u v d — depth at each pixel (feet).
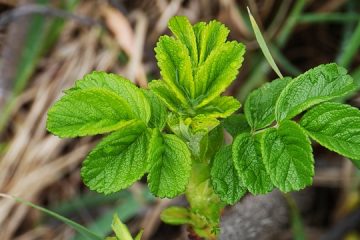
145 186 2.14
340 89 1.12
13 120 2.39
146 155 1.09
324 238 2.22
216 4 2.44
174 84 1.09
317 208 2.33
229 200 1.12
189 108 1.12
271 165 1.07
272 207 1.72
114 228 1.25
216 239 1.28
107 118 1.09
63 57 2.43
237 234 1.65
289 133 1.09
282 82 1.19
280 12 2.34
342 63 2.02
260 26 2.39
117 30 2.38
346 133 1.09
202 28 1.15
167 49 1.10
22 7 2.36
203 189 1.23
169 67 1.10
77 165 2.31
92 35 2.42
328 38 2.56
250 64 2.33
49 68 2.41
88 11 2.46
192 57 1.13
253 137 1.12
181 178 1.08
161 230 2.23
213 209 1.24
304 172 1.07
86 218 2.25
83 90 1.08
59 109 1.08
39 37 2.37
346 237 2.22
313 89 1.12
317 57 2.55
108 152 1.09
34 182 2.25
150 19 2.46
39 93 2.35
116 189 1.08
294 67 2.37
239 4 2.41
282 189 1.06
